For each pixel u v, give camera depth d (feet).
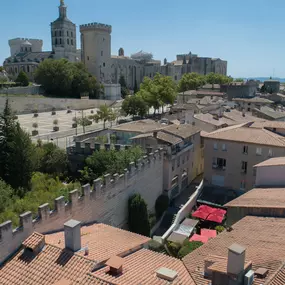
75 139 206.08
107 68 652.07
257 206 97.86
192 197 166.30
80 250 70.38
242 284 56.34
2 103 388.16
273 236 79.25
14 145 144.77
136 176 134.21
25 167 146.30
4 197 115.34
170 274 63.82
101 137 200.54
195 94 495.41
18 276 66.33
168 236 131.85
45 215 83.10
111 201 116.47
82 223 99.55
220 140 180.96
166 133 176.76
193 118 236.43
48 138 245.24
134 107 341.82
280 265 61.36
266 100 443.32
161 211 156.46
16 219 100.07
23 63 604.90
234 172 180.75
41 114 396.78
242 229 87.76
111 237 84.53
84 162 169.17
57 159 170.81
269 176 121.70
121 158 147.33
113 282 59.72
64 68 516.32
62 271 64.64
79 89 529.45
